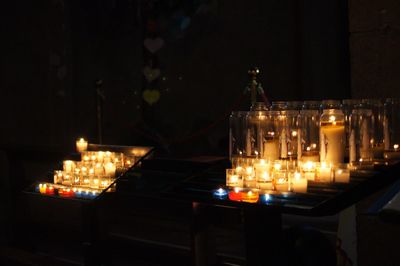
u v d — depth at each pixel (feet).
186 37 23.88
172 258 15.12
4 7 22.38
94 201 11.37
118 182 11.74
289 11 20.68
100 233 13.33
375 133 11.04
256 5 21.61
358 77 14.62
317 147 10.83
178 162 12.73
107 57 26.48
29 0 23.35
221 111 22.75
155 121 24.97
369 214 10.80
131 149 13.37
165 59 24.63
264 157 10.50
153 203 12.71
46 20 23.89
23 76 23.02
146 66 25.11
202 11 23.29
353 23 14.61
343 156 9.64
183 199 9.81
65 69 24.39
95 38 25.98
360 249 10.97
